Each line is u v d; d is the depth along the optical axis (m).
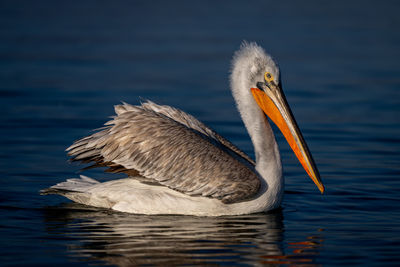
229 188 11.12
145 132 11.41
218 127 19.17
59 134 17.73
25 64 30.86
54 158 15.32
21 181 13.38
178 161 11.28
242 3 69.94
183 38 42.03
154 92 24.84
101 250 9.34
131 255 9.12
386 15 56.34
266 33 44.25
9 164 14.69
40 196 12.43
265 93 12.09
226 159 11.36
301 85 26.88
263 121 11.97
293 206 12.01
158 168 11.32
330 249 9.52
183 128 11.66
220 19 53.62
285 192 13.03
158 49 37.47
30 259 8.96
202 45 38.91
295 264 8.85
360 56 34.84
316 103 23.19
